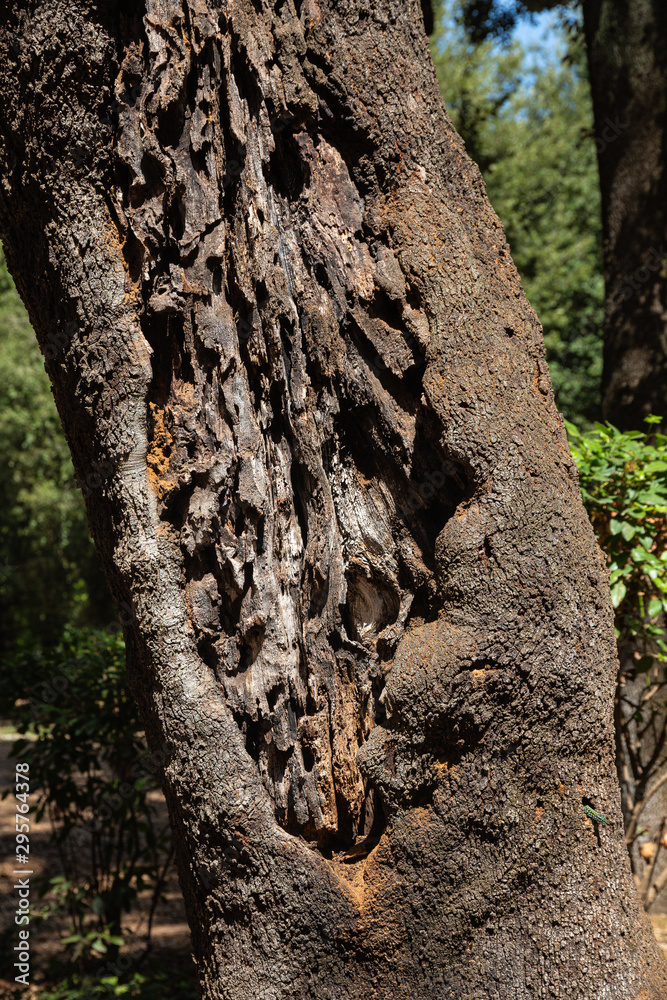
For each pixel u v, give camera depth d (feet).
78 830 16.12
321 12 6.02
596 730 5.75
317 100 6.02
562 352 63.98
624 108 18.25
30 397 48.47
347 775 6.06
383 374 6.01
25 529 52.11
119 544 5.86
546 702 5.57
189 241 5.81
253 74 5.88
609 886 5.68
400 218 5.97
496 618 5.53
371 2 6.05
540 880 5.53
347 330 6.03
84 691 13.79
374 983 5.39
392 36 6.09
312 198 6.07
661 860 14.97
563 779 5.62
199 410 5.87
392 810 5.57
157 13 5.69
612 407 18.19
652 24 17.93
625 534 10.05
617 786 5.99
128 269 5.85
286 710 5.95
